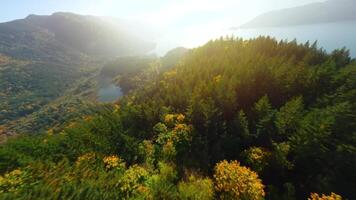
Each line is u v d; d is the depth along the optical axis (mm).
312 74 57656
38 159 43156
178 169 37656
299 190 33812
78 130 62094
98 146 46438
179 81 88438
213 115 50125
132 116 66062
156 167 39062
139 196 29422
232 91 55719
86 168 36812
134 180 32000
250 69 67250
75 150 46938
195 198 29406
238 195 29922
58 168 37594
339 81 56406
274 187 33625
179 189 30844
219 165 34875
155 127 56344
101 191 30078
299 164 36781
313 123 38250
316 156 35656
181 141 45281
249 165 38281
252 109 50562
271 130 43875
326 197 27719
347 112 38719
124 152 43625
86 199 28750
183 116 56312
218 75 76938
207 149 43438
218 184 31594
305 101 53719
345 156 33656
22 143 54875
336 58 86625
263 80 60500
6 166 40750
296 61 83875
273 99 56969
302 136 37594
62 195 29016
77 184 31625
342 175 32969
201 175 36344
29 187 30922
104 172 35375
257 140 44688
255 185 30359
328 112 40531
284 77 60156
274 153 38125
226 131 47969
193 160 40812
